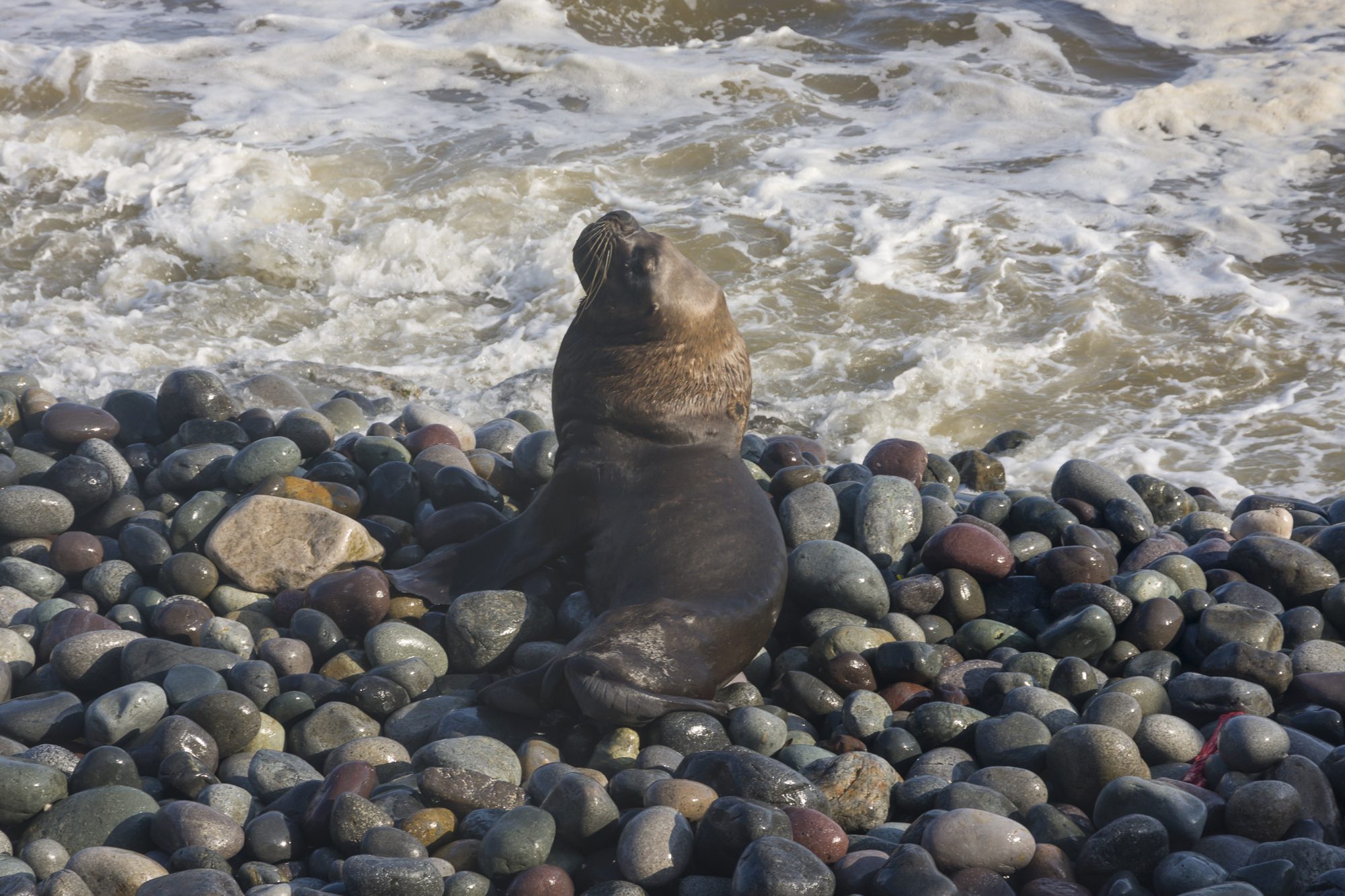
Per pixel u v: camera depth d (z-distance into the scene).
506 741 20.05
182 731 18.91
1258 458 39.09
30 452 27.45
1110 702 19.91
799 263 52.28
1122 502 27.56
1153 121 64.12
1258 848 16.25
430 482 27.73
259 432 29.02
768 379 44.38
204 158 60.81
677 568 22.08
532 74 71.56
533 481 28.64
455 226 55.44
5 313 47.72
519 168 59.94
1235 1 75.88
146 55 73.31
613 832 17.12
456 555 24.47
